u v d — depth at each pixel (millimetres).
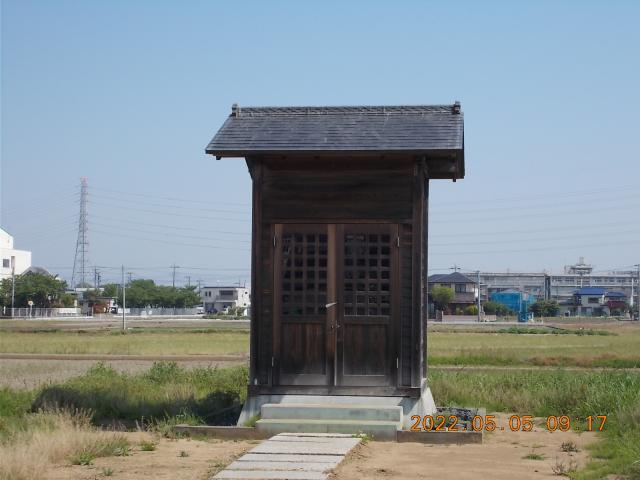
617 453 12062
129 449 12789
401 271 15070
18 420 15234
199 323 95688
